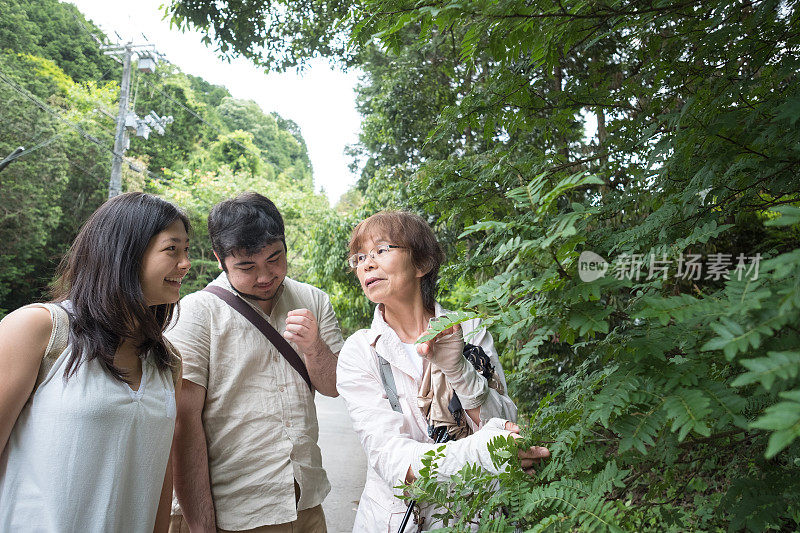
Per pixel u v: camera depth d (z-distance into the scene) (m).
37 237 20.19
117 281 1.50
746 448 1.15
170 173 32.81
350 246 1.80
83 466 1.38
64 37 31.70
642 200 1.95
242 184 32.78
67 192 22.95
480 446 1.32
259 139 51.69
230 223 2.05
